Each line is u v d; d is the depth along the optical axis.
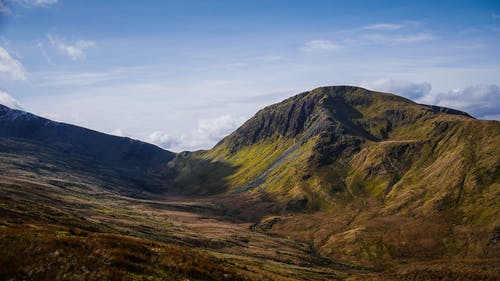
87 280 27.78
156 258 36.97
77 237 38.97
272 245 172.12
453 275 109.62
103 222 127.50
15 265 27.50
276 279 52.41
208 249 131.62
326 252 176.38
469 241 161.88
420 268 129.25
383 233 184.38
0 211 73.00
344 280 111.44
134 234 112.75
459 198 197.50
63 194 188.88
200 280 35.16
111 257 32.69
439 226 179.50
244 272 46.78
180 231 160.25
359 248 174.38
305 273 111.31
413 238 174.50
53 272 27.59
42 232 39.72
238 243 159.50
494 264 123.06
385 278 115.69
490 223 168.38
